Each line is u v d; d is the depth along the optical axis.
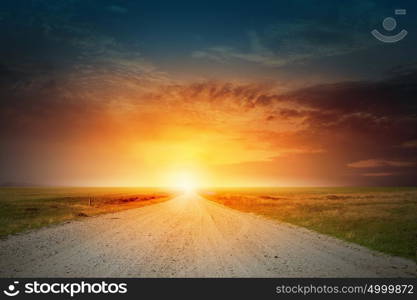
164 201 54.56
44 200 52.59
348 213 27.33
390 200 47.09
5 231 16.53
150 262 10.84
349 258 11.82
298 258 11.69
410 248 13.67
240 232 18.22
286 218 25.66
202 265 10.59
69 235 15.73
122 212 30.22
